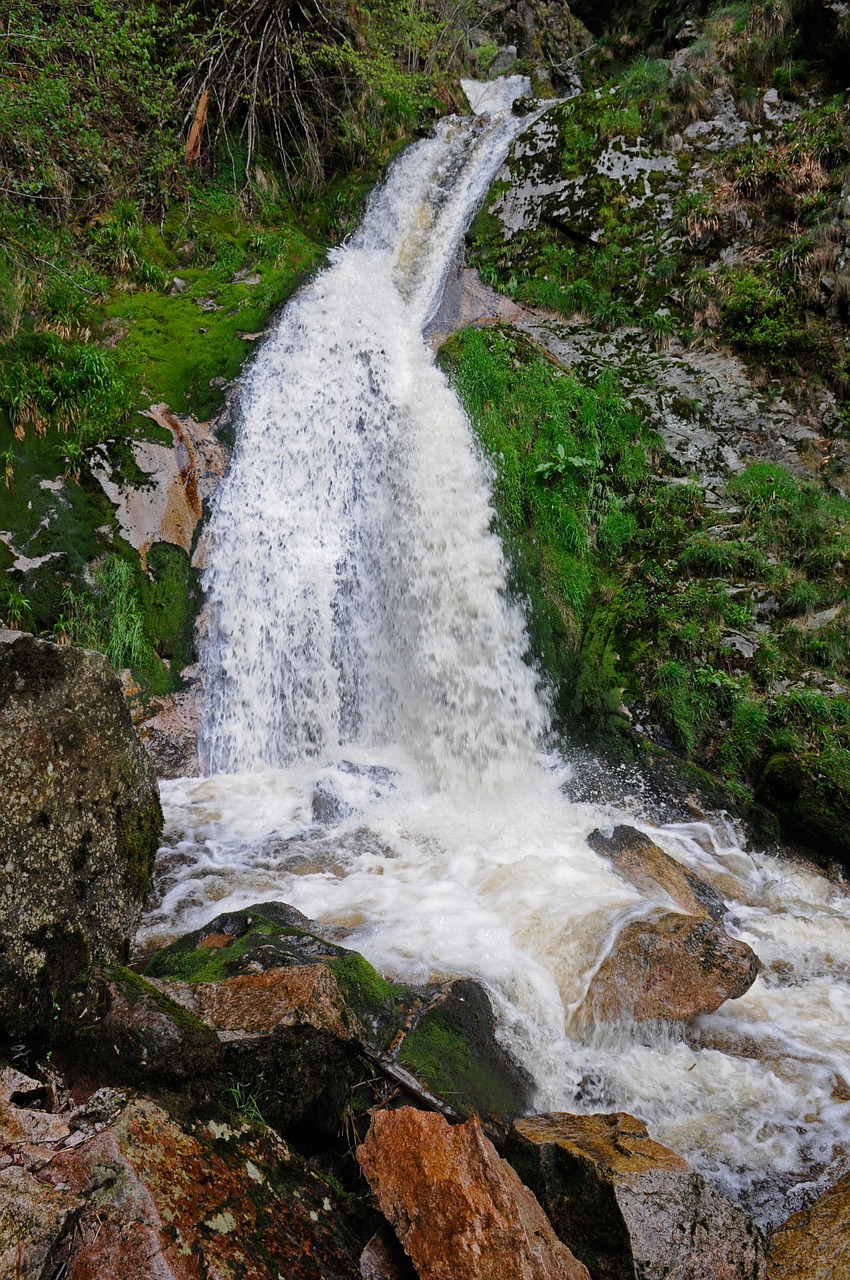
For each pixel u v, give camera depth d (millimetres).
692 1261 3043
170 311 9914
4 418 7996
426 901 5598
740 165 11453
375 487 9164
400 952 4836
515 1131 3635
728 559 8453
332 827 6789
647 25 16812
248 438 9125
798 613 8086
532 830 6762
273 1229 2812
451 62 16984
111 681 4262
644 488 9375
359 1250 2994
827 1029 4902
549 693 8195
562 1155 3395
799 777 6910
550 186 12305
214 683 8070
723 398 10031
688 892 6160
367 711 8461
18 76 9656
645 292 11188
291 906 5148
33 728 3742
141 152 11125
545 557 8773
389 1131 3107
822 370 10047
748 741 7340
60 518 7797
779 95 11953
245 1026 3322
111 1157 2656
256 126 12445
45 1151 2689
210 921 4910
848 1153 4035
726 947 4949
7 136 9508
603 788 7445
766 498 9039
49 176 9859
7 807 3582
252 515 8766
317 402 9523
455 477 8828
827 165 10914
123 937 4227
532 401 9672
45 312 9070
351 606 8688
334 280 11195
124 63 10609
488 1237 2727
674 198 11656
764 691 7578
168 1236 2533
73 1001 3367
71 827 3912
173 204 11297
